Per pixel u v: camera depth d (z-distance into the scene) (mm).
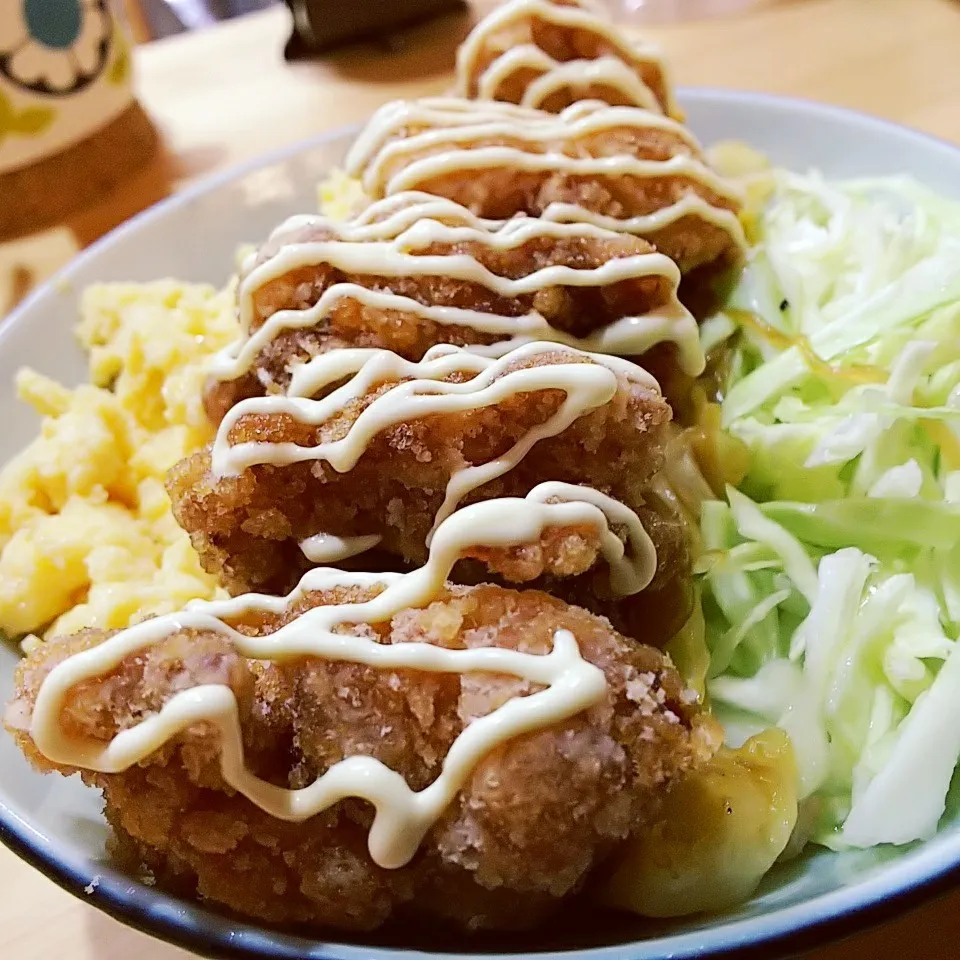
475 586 121
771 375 172
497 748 104
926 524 148
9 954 126
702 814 115
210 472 140
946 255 179
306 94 299
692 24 300
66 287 203
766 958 96
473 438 131
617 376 135
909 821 122
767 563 152
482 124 181
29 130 249
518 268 160
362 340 151
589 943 110
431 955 100
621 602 138
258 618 123
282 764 113
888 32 281
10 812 118
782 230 201
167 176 271
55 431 179
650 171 174
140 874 115
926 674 138
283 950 101
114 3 263
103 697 108
